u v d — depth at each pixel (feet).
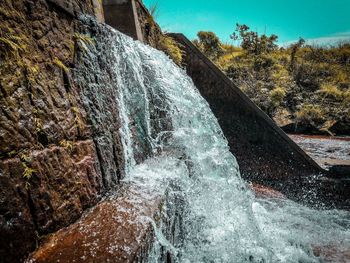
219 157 15.99
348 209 16.53
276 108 51.88
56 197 5.35
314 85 58.70
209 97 20.79
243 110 20.18
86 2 8.35
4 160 4.27
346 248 12.01
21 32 5.08
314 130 46.80
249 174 20.40
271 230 13.23
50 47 5.87
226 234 11.32
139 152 10.14
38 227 4.85
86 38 7.34
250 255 10.73
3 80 4.47
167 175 9.18
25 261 4.52
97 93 7.54
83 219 5.98
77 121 6.38
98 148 7.19
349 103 50.85
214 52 66.90
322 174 18.83
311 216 15.08
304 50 75.15
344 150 30.60
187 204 10.14
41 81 5.42
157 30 19.77
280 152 19.75
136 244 5.19
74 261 4.64
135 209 6.52
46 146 5.30
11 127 4.49
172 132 12.60
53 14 6.14
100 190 7.04
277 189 19.10
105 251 4.92
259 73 61.11
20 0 5.14
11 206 4.30
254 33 70.23
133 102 10.37
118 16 14.92
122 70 9.73
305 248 11.91
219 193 13.61
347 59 70.23
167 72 14.46
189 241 10.00
